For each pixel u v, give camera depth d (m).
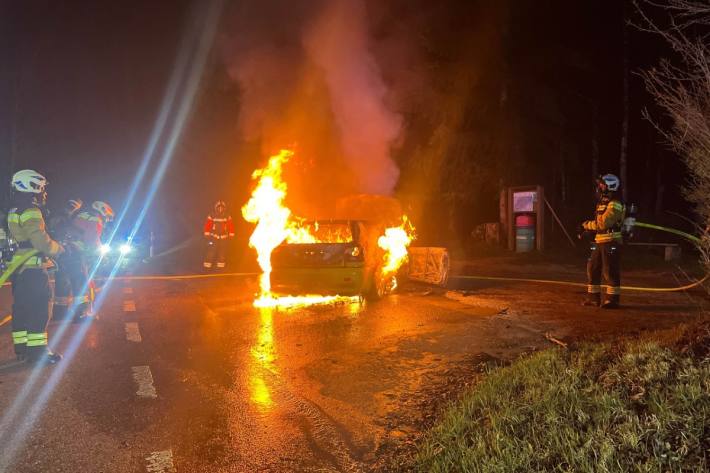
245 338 7.16
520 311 8.27
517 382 4.47
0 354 6.42
